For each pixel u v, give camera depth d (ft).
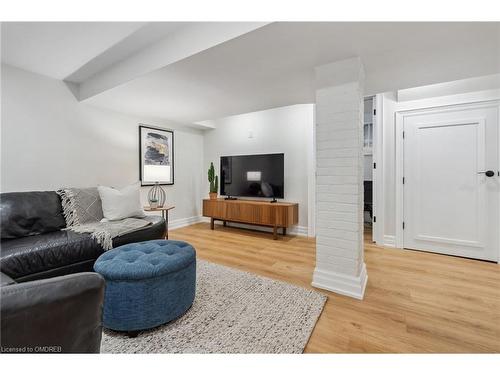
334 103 6.14
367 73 6.84
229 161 14.24
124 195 8.61
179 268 4.90
